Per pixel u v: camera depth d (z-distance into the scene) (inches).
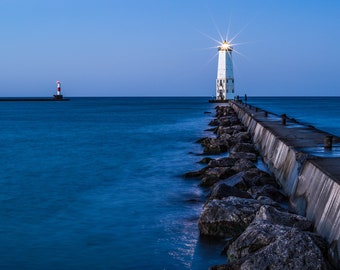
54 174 1096.8
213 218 550.9
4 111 5255.9
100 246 550.9
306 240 386.6
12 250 542.0
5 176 1074.1
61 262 503.2
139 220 657.6
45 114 4471.0
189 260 492.4
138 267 482.6
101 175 1071.6
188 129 2389.3
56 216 697.6
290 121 1481.3
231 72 5147.6
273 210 506.0
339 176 498.0
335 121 2787.9
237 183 720.3
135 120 3314.5
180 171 1090.1
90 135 2166.6
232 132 1711.4
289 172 740.0
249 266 381.4
